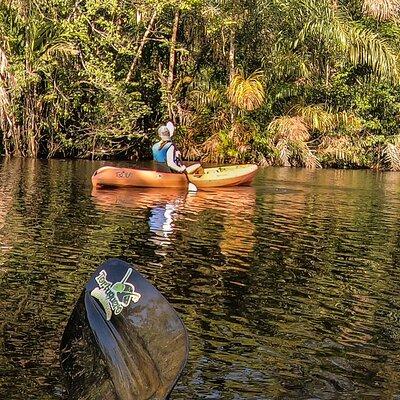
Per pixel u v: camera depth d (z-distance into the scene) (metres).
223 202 10.84
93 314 3.63
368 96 23.50
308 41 21.84
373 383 3.85
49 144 19.48
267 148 21.89
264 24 21.45
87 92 19.62
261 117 22.50
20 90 18.28
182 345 3.29
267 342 4.39
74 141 19.88
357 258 6.91
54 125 19.16
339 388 3.77
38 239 7.04
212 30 20.62
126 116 19.39
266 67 22.03
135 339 3.45
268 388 3.73
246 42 22.08
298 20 21.22
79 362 3.62
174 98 21.73
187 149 21.73
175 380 3.21
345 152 22.61
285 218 9.38
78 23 18.16
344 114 22.42
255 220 9.06
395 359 4.21
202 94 21.88
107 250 6.67
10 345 4.15
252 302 5.21
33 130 19.11
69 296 5.09
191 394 3.61
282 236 7.95
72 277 5.60
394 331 4.70
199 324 4.66
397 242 7.87
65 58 18.48
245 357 4.14
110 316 3.57
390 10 22.67
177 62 22.44
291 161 22.30
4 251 6.42
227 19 20.62
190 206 10.19
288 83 22.17
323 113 22.22
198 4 20.11
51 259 6.18
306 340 4.46
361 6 23.19
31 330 4.39
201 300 5.19
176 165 12.50
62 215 8.64
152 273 5.88
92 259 6.25
